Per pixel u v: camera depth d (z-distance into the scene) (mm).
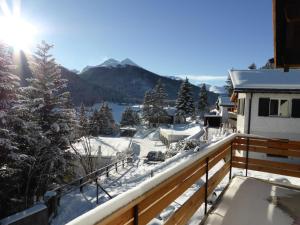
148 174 13422
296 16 4297
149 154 21188
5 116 12070
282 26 4703
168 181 2307
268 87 13609
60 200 11492
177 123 57531
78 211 10320
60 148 15859
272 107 13969
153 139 40469
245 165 5730
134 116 64688
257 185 4805
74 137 17938
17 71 13031
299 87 13133
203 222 3361
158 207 2293
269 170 5523
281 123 13773
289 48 5020
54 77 16547
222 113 39500
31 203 13156
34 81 15766
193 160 2881
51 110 15891
